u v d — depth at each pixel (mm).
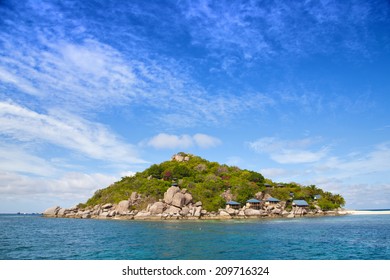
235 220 92688
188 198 105062
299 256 35938
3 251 41250
